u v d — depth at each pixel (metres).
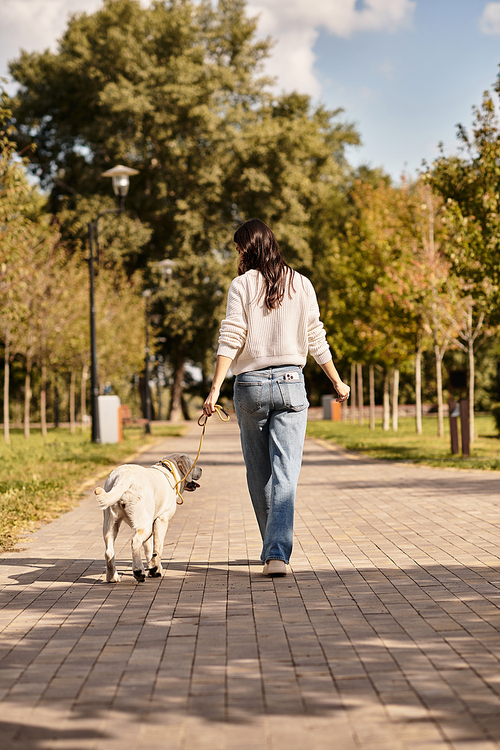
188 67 40.88
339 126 61.22
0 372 46.16
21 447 23.97
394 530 7.57
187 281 42.88
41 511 9.58
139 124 41.03
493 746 2.70
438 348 24.48
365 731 2.87
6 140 15.48
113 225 40.47
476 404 59.75
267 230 5.74
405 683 3.34
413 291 21.42
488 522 7.85
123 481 5.33
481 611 4.48
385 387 35.06
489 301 17.27
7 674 3.60
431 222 22.66
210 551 6.79
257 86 46.66
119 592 5.24
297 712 3.07
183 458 6.12
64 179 46.38
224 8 47.22
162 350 52.69
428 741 2.76
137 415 67.25
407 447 21.30
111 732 2.92
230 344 5.53
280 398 5.50
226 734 2.88
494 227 16.86
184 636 4.14
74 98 44.50
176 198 43.44
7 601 5.04
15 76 44.97
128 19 42.97
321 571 5.73
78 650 3.95
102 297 34.09
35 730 2.95
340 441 25.38
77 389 60.44
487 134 17.31
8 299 17.39
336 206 54.84
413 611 4.52
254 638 4.06
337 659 3.68
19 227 15.99
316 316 5.71
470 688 3.25
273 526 5.57
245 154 41.91
